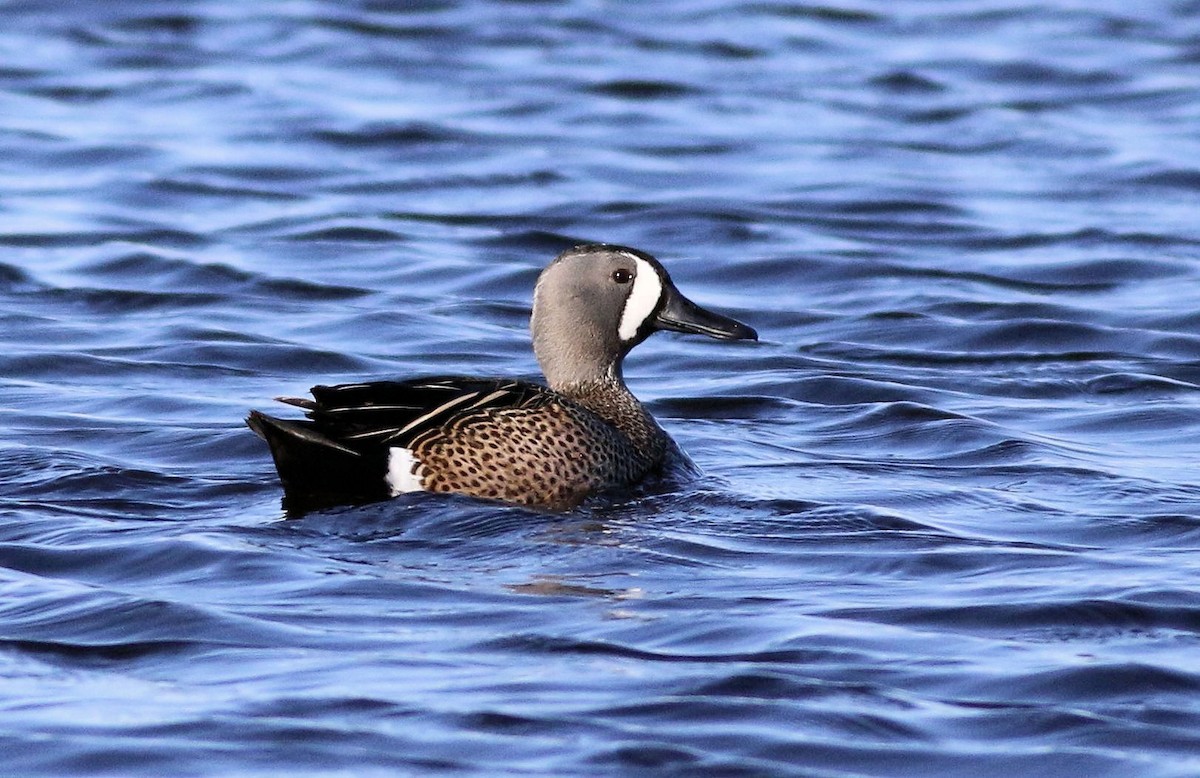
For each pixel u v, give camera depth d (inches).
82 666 351.6
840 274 837.8
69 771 302.7
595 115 1186.0
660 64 1338.6
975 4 1568.7
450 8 1523.1
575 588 402.3
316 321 737.6
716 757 308.0
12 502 470.0
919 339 728.3
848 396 628.4
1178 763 307.3
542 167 1051.3
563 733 316.8
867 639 366.3
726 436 568.4
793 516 467.8
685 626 374.0
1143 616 382.6
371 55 1348.4
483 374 665.6
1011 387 644.7
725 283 836.6
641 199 983.0
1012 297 790.5
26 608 384.2
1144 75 1307.8
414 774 301.4
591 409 524.1
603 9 1535.4
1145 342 716.0
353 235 898.1
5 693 336.5
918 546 438.6
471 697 333.1
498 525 453.4
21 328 711.1
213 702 331.0
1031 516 470.0
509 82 1275.8
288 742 312.5
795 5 1544.0
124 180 992.9
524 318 758.5
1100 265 845.2
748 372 669.3
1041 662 352.2
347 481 466.6
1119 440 566.6
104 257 839.1
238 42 1386.6
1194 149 1092.5
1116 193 1007.0
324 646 361.7
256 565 415.5
